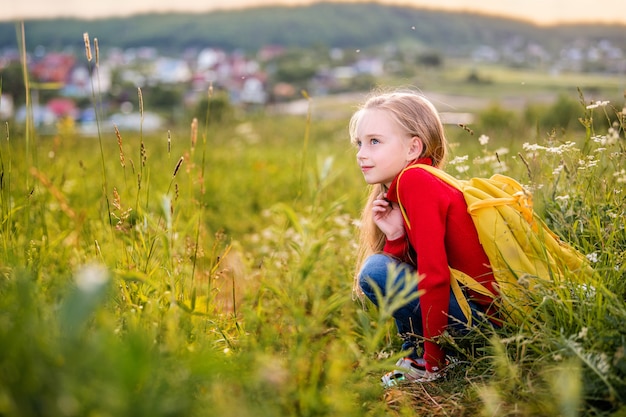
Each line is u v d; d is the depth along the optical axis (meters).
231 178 6.43
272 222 4.98
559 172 2.71
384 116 2.52
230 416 1.46
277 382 1.60
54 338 1.49
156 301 2.13
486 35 174.88
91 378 1.31
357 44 190.88
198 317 2.20
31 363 1.30
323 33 193.00
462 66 107.44
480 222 2.28
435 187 2.33
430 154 2.59
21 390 1.26
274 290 2.37
